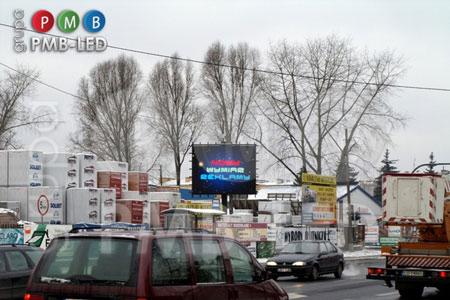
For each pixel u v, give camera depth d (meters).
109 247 7.59
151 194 40.03
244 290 8.69
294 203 53.69
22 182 29.69
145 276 7.32
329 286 22.75
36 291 7.72
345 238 48.97
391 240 20.44
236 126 61.25
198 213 34.38
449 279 17.00
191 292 7.81
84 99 53.06
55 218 29.11
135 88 54.25
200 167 43.81
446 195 17.97
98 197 30.39
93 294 7.41
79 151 54.31
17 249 13.81
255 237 36.50
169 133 61.12
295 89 60.50
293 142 61.12
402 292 18.84
